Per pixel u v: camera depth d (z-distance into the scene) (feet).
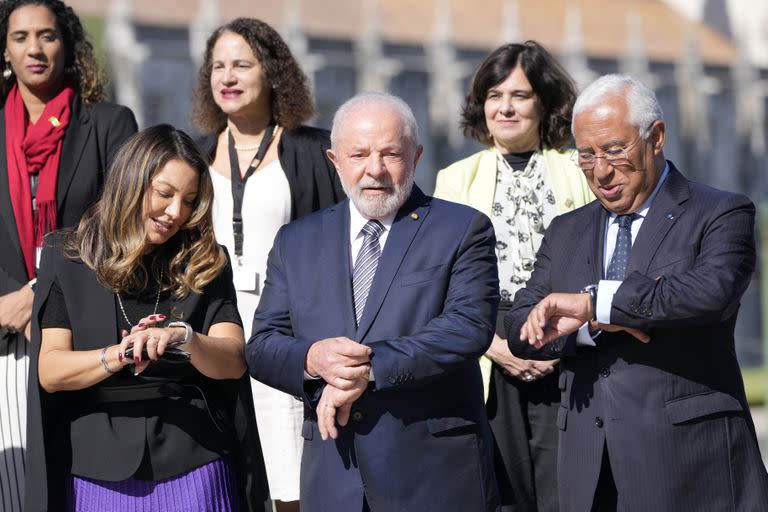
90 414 33.45
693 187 34.86
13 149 44.09
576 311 32.96
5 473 41.91
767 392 89.92
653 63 643.04
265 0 549.13
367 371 32.37
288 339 33.96
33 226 43.47
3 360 42.27
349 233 35.14
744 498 33.47
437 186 46.57
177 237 34.99
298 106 47.96
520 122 45.73
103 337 33.83
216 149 48.49
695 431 33.47
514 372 42.78
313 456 34.47
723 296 32.14
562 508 35.53
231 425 35.14
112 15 476.95
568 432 35.42
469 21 620.90
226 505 34.04
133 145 33.86
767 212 89.66
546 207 45.14
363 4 572.92
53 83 45.37
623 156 33.86
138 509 33.06
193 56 492.95
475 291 33.76
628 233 35.09
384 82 549.95
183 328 32.17
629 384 34.01
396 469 33.14
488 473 34.14
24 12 44.62
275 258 35.99
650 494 33.45
